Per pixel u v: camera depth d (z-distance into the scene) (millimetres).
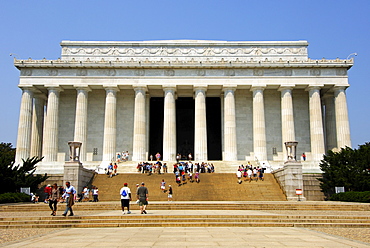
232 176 50312
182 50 72500
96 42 72750
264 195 44500
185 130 82875
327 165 49156
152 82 66250
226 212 30078
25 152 64438
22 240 18109
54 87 65938
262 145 65188
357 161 45438
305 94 72062
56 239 18234
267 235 19359
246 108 71375
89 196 44375
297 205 34531
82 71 66375
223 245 16125
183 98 79000
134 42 72438
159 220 24672
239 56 72500
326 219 25312
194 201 41750
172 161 62969
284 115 66250
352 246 16062
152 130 77812
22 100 65750
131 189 45938
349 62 65812
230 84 66188
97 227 23781
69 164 44438
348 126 65562
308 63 66000
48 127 65125
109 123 65375
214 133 78875
